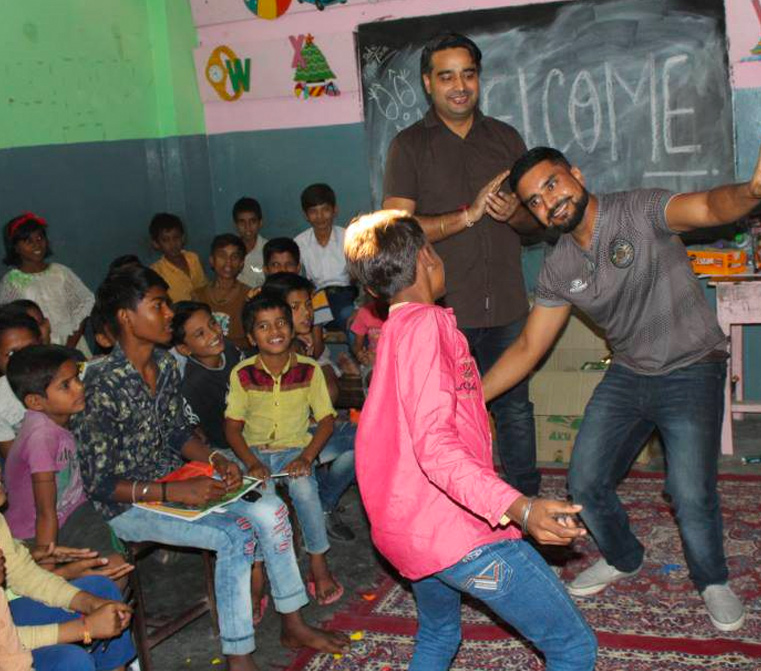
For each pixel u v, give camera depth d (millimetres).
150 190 5961
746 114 5078
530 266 5484
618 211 2766
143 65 5859
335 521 3979
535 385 4758
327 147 6016
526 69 5391
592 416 3039
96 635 2283
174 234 5602
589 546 3701
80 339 5055
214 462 3150
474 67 3551
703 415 2842
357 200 6027
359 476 2143
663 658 2891
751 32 4961
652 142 5254
